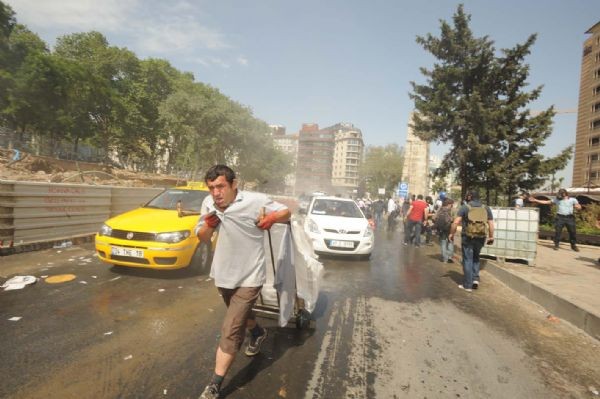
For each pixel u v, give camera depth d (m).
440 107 22.80
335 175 173.50
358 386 3.13
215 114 52.00
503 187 22.16
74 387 2.80
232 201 2.87
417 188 51.88
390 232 18.73
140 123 52.06
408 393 3.08
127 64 51.72
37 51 38.25
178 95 50.62
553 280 7.08
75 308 4.43
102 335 3.74
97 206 9.19
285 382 3.10
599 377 3.64
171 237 5.90
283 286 3.44
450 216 10.17
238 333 2.83
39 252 7.20
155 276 6.07
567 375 3.64
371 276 7.63
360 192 44.88
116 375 3.01
